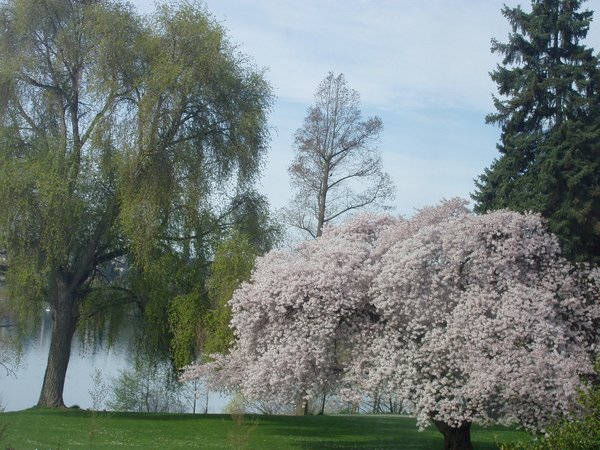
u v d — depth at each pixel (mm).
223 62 23281
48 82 23734
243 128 23375
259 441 18922
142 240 21797
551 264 16469
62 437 17891
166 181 22188
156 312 22984
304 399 17484
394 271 16234
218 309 21469
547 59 25688
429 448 18531
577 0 25609
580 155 23500
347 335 17266
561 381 14250
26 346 27547
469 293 15734
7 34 23250
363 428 22125
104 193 23734
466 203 17969
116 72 22672
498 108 25812
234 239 22484
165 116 22422
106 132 22359
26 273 21484
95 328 25000
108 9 22984
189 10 23391
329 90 33438
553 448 10750
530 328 14977
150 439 18281
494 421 15469
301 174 33406
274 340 17219
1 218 21453
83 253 23859
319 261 17547
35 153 22953
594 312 16203
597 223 22797
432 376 16109
